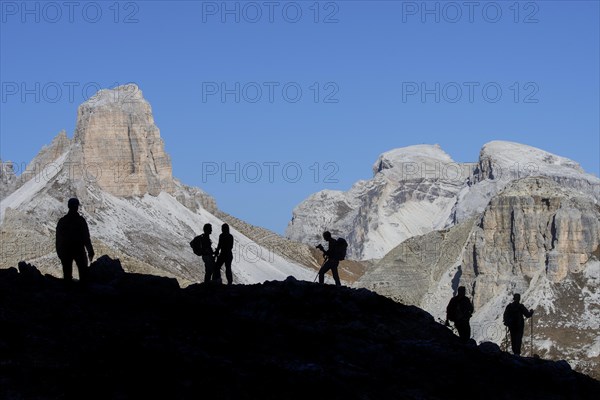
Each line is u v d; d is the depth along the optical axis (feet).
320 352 190.60
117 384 157.48
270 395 165.37
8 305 181.16
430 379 190.60
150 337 174.70
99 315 184.96
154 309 196.34
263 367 174.09
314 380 172.86
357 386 178.29
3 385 152.66
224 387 163.32
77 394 153.58
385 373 189.16
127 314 188.65
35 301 185.78
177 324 188.65
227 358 175.42
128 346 169.58
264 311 209.26
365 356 193.06
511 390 195.83
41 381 155.53
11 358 160.15
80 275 203.82
